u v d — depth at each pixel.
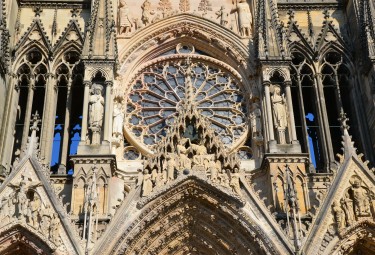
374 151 43.84
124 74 47.19
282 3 50.12
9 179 38.09
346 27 49.69
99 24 46.47
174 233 39.47
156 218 38.59
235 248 38.50
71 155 40.78
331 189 38.66
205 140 41.09
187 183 39.03
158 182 39.03
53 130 45.06
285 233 36.78
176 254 39.72
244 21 48.91
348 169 39.34
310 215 39.00
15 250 36.97
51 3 49.94
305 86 47.97
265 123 43.59
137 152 44.75
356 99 46.59
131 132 45.34
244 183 39.00
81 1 50.06
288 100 43.88
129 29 48.78
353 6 48.41
